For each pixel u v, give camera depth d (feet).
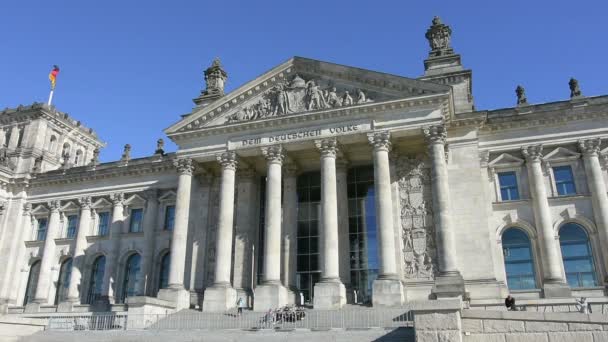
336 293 159.94
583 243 171.94
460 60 197.06
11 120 283.38
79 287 233.35
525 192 181.16
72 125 296.92
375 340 108.88
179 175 194.80
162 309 169.58
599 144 177.27
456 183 179.93
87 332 132.05
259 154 188.96
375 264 183.52
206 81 228.22
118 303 222.28
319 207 200.03
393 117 175.11
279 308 158.30
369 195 194.49
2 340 122.93
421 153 187.01
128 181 242.78
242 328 143.13
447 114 180.55
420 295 168.14
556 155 181.27
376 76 179.83
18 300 244.83
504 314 93.04
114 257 230.89
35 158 268.41
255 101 195.83
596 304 143.74
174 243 186.60
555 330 90.79
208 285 197.47
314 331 123.75
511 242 178.60
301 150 188.65
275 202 178.19
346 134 177.17
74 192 252.21
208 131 193.57
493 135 188.75
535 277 171.53
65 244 246.27
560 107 182.29
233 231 199.52
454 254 156.87
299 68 192.65
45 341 125.39
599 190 171.73
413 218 179.42
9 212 258.78
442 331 88.33
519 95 199.11
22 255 252.01
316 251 193.67
